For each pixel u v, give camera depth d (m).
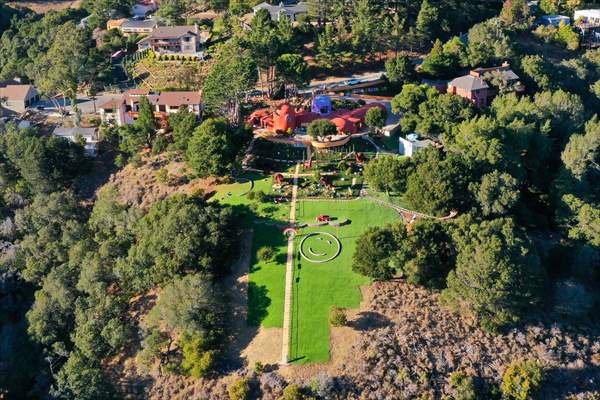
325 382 81.00
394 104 139.62
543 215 119.31
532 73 157.88
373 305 92.75
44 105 174.00
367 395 81.50
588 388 85.75
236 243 106.31
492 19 181.88
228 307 96.25
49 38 198.50
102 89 176.25
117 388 90.56
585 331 94.19
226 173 122.38
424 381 82.69
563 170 119.50
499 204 106.44
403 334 88.19
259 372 85.06
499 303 89.62
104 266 105.44
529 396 82.56
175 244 98.75
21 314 112.88
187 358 87.25
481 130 120.44
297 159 129.88
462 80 153.62
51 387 92.00
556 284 99.81
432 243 95.75
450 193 106.06
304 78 154.62
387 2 192.62
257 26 176.38
